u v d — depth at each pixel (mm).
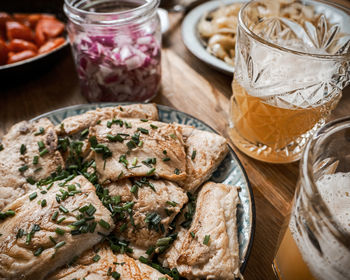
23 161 257
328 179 199
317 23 313
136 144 258
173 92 384
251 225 233
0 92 389
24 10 472
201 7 467
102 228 220
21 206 224
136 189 241
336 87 261
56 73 417
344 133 182
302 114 268
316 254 169
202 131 287
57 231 208
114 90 343
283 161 302
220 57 399
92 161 265
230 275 209
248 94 279
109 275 202
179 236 235
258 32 322
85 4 359
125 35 326
